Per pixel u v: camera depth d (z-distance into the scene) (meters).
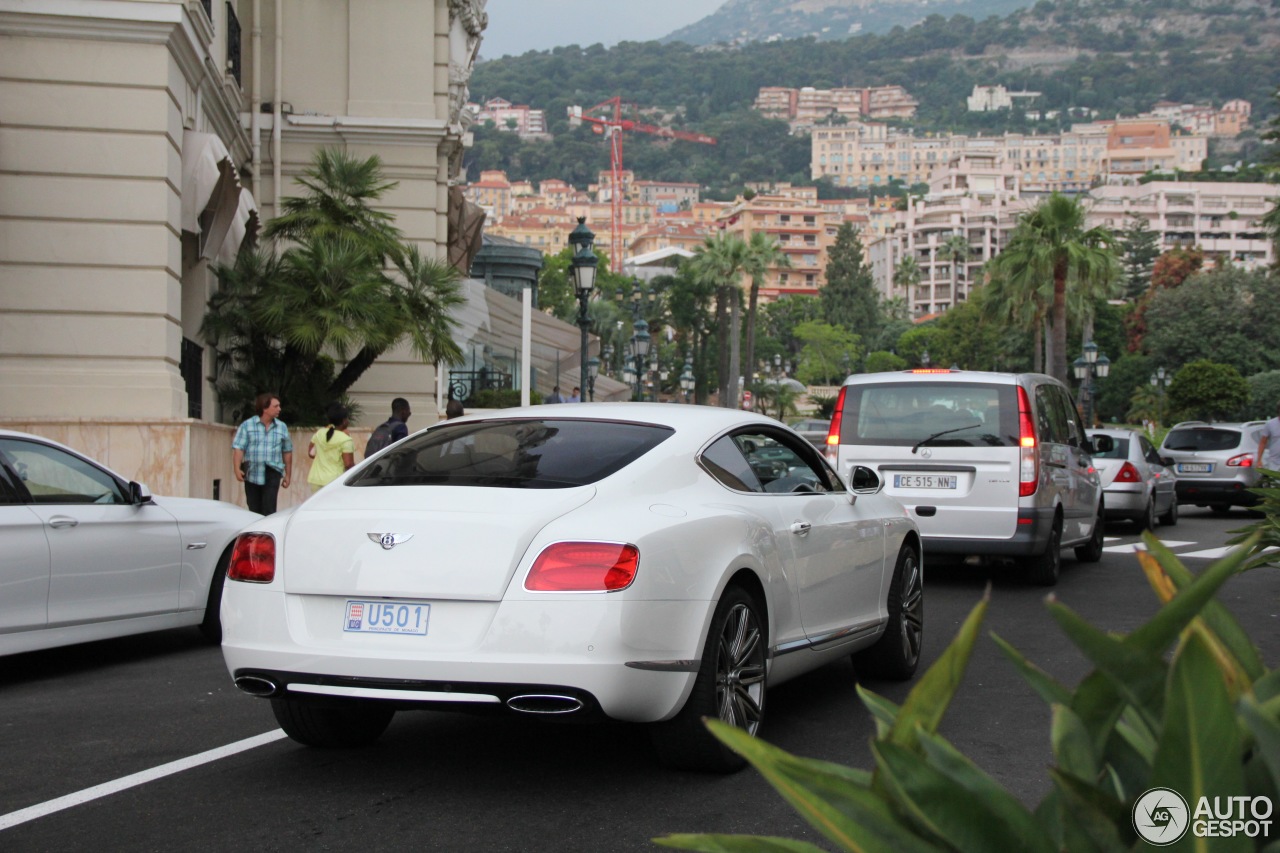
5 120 13.65
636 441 5.50
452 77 24.81
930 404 11.43
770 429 6.40
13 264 13.67
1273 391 72.88
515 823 4.60
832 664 8.00
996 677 7.44
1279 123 46.00
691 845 1.95
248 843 4.38
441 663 4.61
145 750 5.71
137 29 13.73
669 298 103.69
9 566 7.11
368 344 17.66
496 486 5.15
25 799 4.92
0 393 13.48
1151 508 18.28
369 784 5.13
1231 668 1.98
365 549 4.85
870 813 1.81
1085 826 1.74
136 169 13.85
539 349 32.75
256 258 17.61
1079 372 47.41
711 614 4.98
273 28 21.66
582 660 4.56
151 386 13.80
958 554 11.27
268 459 12.56
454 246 25.06
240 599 5.04
